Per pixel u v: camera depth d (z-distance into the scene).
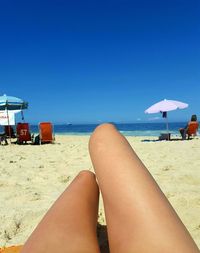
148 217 1.26
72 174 5.55
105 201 1.48
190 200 3.68
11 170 6.05
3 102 14.55
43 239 1.35
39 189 4.49
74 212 1.58
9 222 3.21
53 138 14.15
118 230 1.31
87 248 1.35
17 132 13.63
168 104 14.42
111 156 1.62
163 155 7.61
